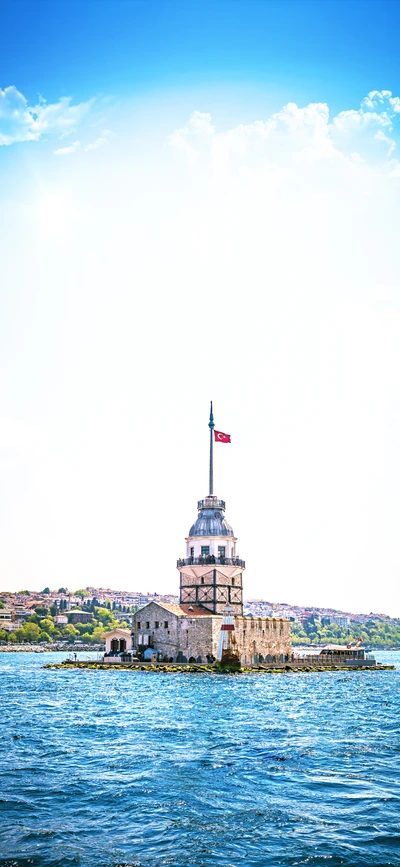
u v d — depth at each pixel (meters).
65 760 44.22
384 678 124.81
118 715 64.94
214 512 143.88
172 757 45.06
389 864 27.77
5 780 38.94
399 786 38.28
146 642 135.62
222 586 139.12
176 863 27.72
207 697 81.12
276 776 40.22
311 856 28.45
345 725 60.19
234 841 29.98
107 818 32.66
